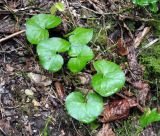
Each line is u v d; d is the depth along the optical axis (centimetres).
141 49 43
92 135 37
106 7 46
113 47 43
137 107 39
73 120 38
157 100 41
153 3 44
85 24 44
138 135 38
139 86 41
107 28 44
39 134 37
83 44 39
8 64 40
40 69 40
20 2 44
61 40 39
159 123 39
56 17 41
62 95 39
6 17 43
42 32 40
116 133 38
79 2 46
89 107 36
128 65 42
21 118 37
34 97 39
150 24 45
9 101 38
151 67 42
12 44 41
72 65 38
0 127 36
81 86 40
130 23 45
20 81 39
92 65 41
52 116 38
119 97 39
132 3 47
